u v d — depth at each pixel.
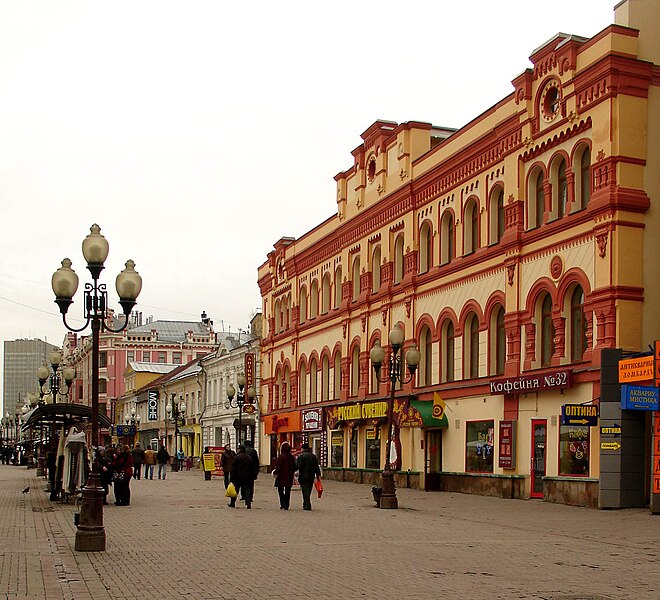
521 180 32.72
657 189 28.17
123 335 118.69
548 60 31.20
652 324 27.61
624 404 24.23
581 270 28.95
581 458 27.98
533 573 14.07
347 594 12.06
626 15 28.98
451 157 37.66
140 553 16.20
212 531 20.05
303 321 57.44
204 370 80.06
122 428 84.75
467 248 36.97
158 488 38.16
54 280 17.83
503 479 32.16
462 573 13.98
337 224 51.25
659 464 24.39
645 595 12.11
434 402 36.69
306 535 19.27
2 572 13.77
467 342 36.44
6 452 88.44
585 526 21.64
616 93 28.03
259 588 12.53
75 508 26.38
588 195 29.42
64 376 39.50
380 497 27.30
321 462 51.25
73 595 11.93
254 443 65.31
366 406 43.59
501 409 32.97
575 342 29.67
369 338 46.19
